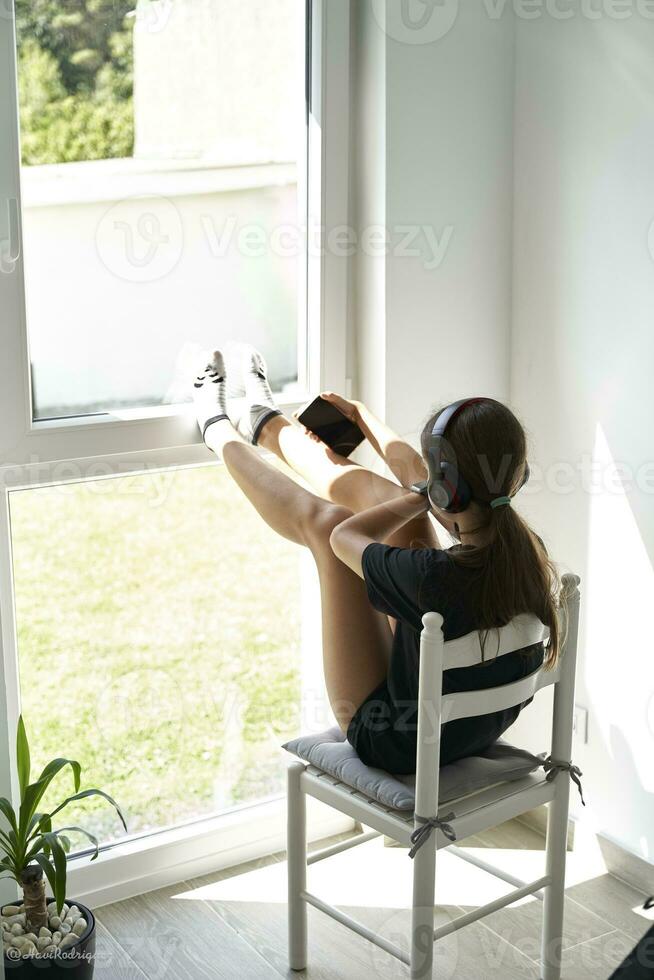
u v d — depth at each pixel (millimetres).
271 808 2578
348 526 1969
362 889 2426
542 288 2457
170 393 2275
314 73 2281
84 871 2328
